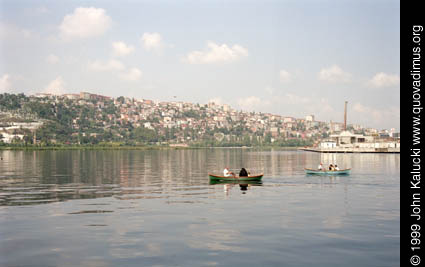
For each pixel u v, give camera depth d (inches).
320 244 786.2
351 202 1278.3
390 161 3949.3
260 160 4717.0
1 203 1296.8
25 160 4707.2
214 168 3216.0
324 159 4724.4
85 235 861.2
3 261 697.0
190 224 960.3
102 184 1900.8
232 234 863.7
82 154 7421.3
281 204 1245.1
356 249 754.8
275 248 762.2
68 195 1496.1
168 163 4077.3
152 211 1136.2
